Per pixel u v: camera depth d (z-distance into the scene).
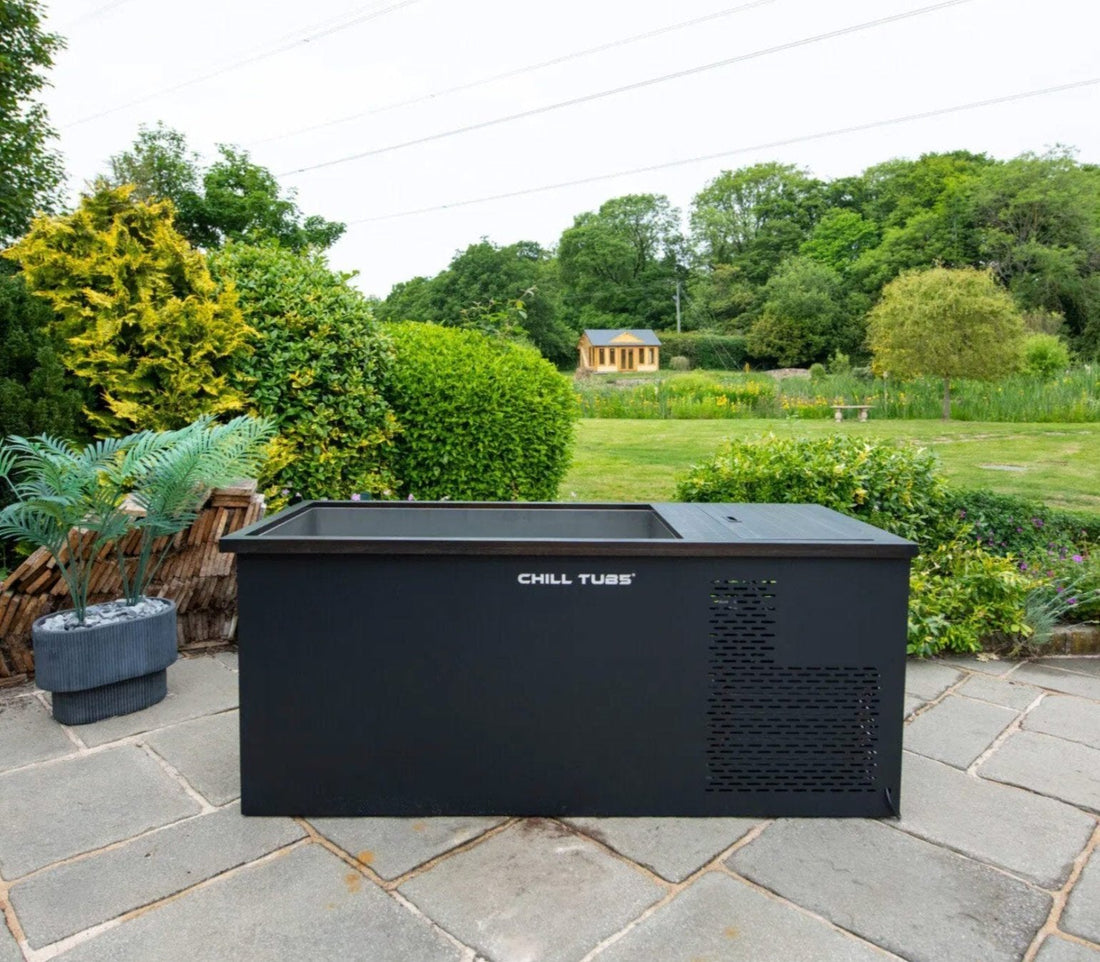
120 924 1.59
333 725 2.00
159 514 2.89
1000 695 2.96
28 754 2.42
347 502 2.62
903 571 2.00
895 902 1.67
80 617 2.72
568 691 2.00
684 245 57.09
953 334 14.05
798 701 2.02
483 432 4.71
